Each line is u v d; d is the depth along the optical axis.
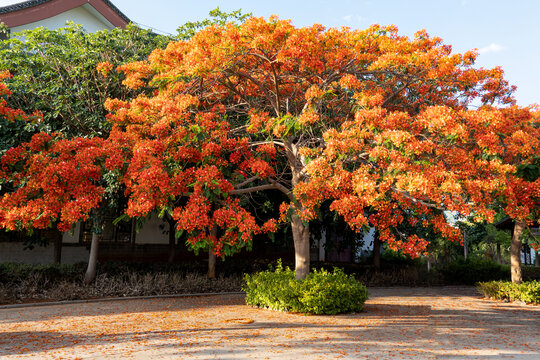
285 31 8.68
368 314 11.08
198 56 8.90
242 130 11.16
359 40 9.74
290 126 8.70
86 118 12.45
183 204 14.66
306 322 9.59
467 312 11.98
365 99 8.30
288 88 11.55
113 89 13.27
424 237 20.73
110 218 18.56
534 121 10.84
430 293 17.53
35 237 15.67
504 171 7.89
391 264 24.81
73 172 7.64
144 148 8.09
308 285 10.93
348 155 8.05
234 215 8.06
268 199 16.31
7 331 8.48
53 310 11.34
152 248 19.84
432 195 7.37
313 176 8.23
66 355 6.46
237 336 7.92
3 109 8.62
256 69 10.25
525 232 14.27
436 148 7.73
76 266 16.30
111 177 11.80
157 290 14.81
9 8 17.28
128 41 13.94
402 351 6.84
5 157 7.93
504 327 9.55
